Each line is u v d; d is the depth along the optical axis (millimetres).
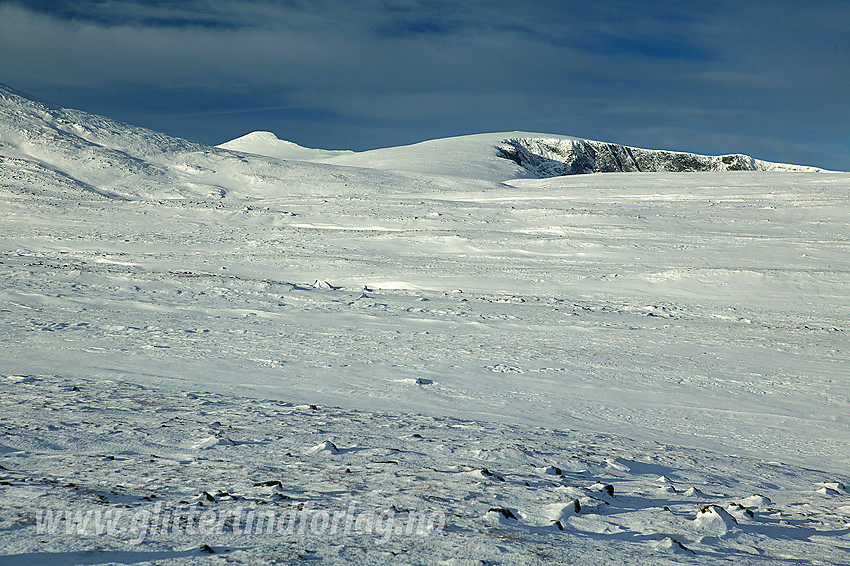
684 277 34969
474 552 3650
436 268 37875
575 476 6809
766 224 52875
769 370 17766
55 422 7535
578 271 37094
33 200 63688
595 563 3697
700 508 5152
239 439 7301
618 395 14281
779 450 10477
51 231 51781
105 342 16859
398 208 61719
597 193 74188
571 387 14727
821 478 8430
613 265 39500
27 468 5352
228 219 57844
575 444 9078
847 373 17578
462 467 6535
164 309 23953
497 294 31172
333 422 9141
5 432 6723
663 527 4754
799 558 4262
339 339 19469
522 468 6863
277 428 8281
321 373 14430
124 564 3131
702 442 10711
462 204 64062
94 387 11078
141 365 14125
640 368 17297
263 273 36844
